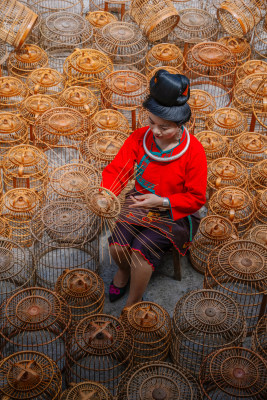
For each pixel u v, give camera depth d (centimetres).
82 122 522
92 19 690
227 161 507
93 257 450
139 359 397
